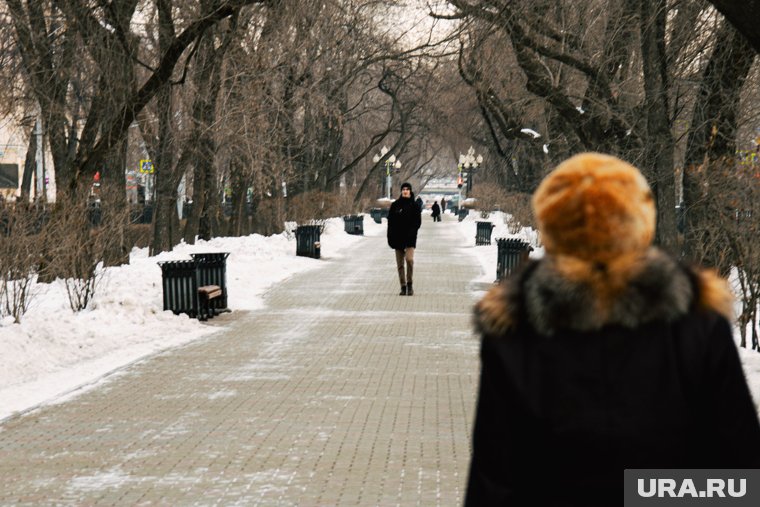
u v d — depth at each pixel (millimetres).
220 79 38969
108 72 31062
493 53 39500
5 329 16641
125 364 16891
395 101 80250
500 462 3803
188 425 12273
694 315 3738
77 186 30547
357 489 9391
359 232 73562
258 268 36906
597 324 3703
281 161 47906
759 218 17203
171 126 39812
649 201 3932
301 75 48094
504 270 32156
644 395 3703
